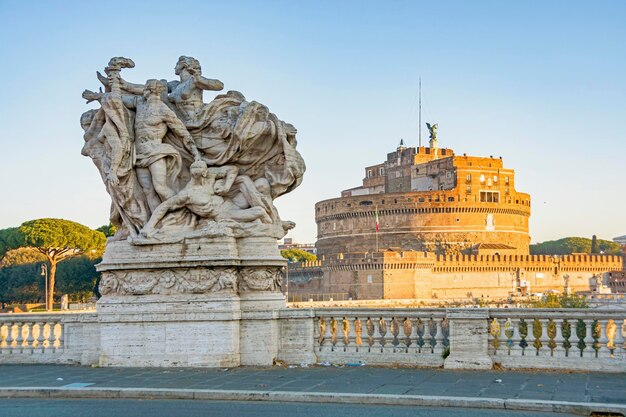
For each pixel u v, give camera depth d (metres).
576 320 17.14
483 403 13.23
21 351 19.78
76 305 101.81
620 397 13.59
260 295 18.48
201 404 13.86
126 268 18.44
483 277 169.88
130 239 18.53
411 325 18.14
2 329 20.05
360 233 190.00
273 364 18.20
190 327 17.98
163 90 18.97
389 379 15.93
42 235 110.00
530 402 13.01
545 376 16.17
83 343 19.20
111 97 18.56
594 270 186.38
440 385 15.09
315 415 12.76
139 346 18.14
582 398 13.49
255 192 18.81
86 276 116.81
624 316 16.72
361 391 14.41
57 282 120.00
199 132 19.23
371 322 18.36
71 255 118.56
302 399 13.98
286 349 18.41
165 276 18.28
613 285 186.50
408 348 18.06
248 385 15.23
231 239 18.31
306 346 18.36
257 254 18.55
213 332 17.92
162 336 18.08
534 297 159.50
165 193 18.59
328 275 168.00
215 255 18.14
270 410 13.23
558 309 17.11
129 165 18.59
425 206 184.88
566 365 16.89
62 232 112.12
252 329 18.23
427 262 162.38
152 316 18.08
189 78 19.44
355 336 18.39
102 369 17.91
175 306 18.08
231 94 19.55
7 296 121.75
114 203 19.06
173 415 12.90
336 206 194.25
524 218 198.62
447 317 17.61
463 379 15.84
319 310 18.50
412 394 14.00
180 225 18.59
